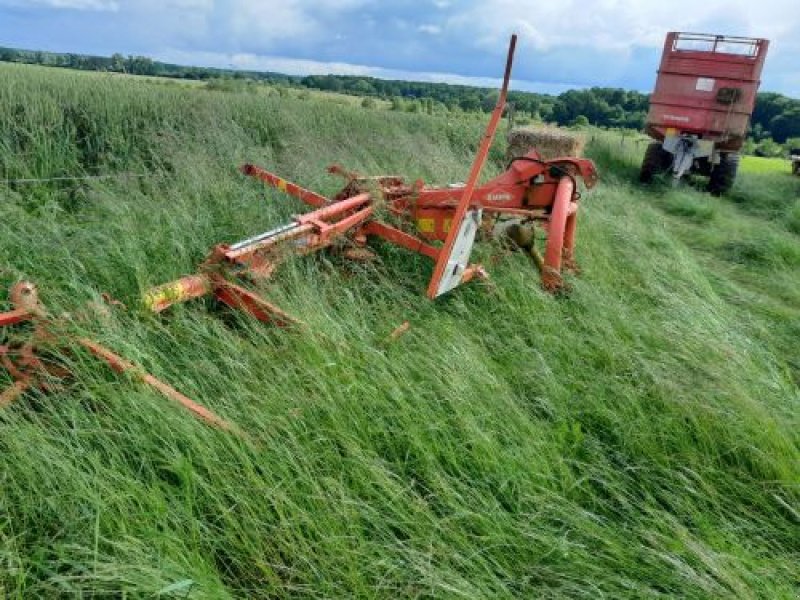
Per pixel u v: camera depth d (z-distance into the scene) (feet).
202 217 16.70
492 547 7.65
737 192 47.88
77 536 6.82
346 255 14.98
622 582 7.27
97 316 9.64
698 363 12.21
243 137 26.66
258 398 9.30
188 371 9.96
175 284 10.50
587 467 9.37
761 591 7.29
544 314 13.88
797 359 15.11
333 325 11.36
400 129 37.91
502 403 10.24
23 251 12.60
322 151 27.25
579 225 22.09
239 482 7.88
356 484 8.32
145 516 7.05
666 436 10.26
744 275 23.27
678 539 8.02
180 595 6.18
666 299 16.02
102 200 17.30
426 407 9.73
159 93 28.89
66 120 22.94
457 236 13.46
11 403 8.33
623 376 12.12
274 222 18.22
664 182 47.01
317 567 7.15
